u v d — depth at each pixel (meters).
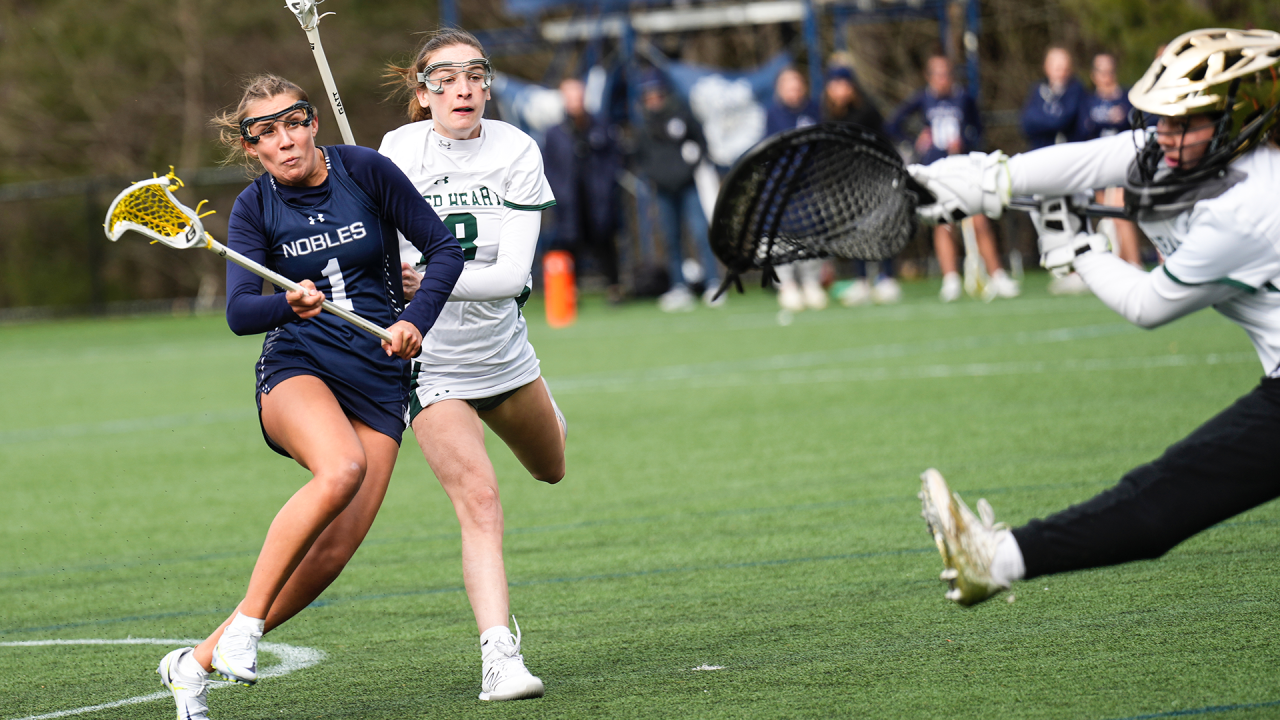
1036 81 97.12
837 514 22.03
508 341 15.23
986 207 13.90
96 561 22.53
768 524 21.72
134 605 19.39
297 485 28.77
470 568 14.21
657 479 26.38
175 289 101.56
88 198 93.81
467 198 15.24
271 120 13.38
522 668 13.68
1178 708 11.98
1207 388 31.39
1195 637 14.10
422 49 15.14
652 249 79.69
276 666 15.65
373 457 13.78
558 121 75.75
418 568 20.56
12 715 14.12
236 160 14.73
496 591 14.02
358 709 13.77
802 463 26.80
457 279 13.84
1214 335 41.12
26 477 31.30
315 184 13.85
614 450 30.00
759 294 77.25
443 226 14.09
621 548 20.84
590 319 65.12
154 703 14.36
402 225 14.02
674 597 17.75
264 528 24.58
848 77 58.50
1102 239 13.38
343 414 13.48
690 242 79.19
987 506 12.12
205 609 19.00
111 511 26.91
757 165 14.46
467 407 15.13
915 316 54.12
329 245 13.81
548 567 19.95
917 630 15.24
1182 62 11.86
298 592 13.63
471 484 14.54
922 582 17.47
